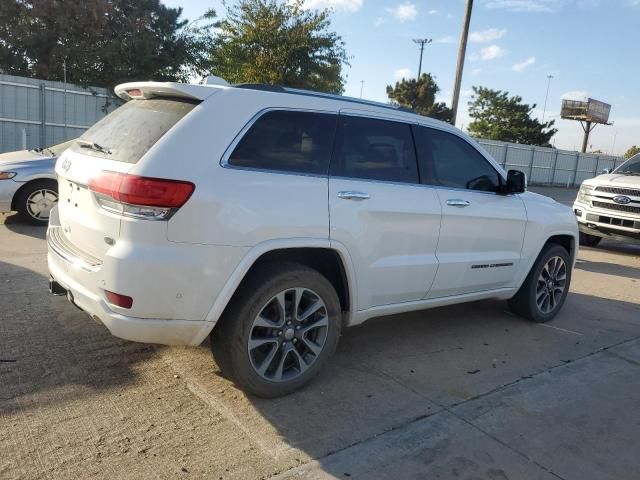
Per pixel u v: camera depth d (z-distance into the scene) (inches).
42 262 249.8
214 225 126.2
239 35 887.1
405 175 168.2
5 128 671.8
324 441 128.3
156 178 121.2
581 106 2112.5
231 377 141.9
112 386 145.5
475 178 191.2
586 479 121.6
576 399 159.0
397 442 130.0
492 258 195.0
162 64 906.1
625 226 389.7
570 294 277.7
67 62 861.8
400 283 167.2
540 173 1321.4
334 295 150.2
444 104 2074.3
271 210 134.4
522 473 122.1
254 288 135.4
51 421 127.6
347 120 156.1
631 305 263.9
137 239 122.1
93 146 141.4
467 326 215.3
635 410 154.8
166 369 157.1
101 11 864.3
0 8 845.8
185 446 122.2
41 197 327.6
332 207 145.7
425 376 166.7
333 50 909.2
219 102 134.7
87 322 183.2
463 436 134.9
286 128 143.5
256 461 118.9
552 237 227.8
